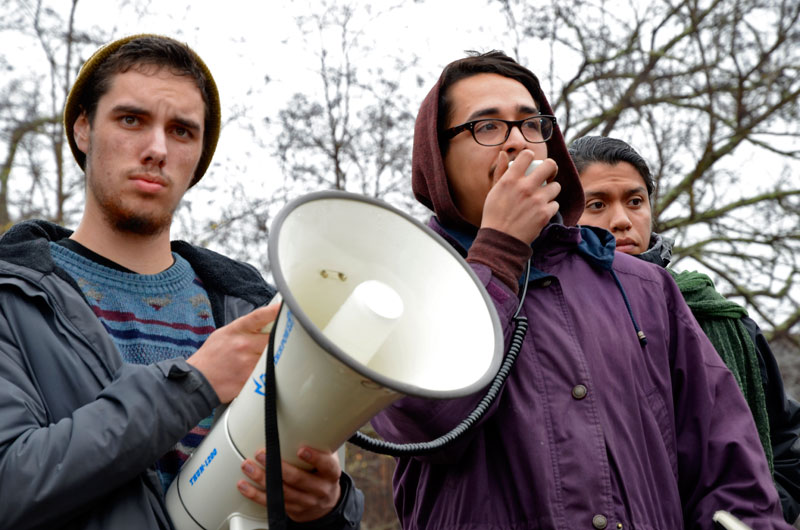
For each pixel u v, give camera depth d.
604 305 2.62
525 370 2.47
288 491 2.08
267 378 1.97
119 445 2.00
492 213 2.53
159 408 2.06
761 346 3.30
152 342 2.46
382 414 2.55
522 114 2.78
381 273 2.14
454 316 2.08
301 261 2.02
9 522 1.94
